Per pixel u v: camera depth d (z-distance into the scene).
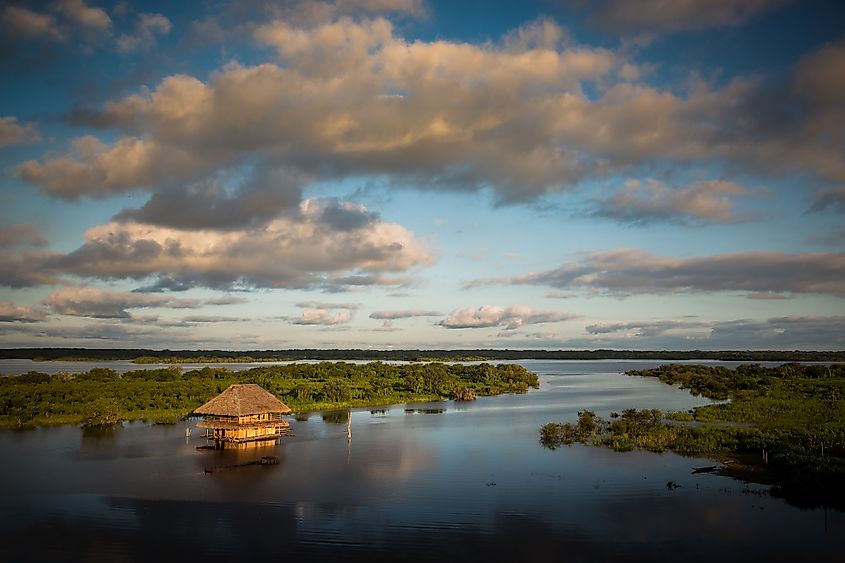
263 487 44.84
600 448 59.78
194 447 61.44
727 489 43.66
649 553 31.83
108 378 124.12
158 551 32.03
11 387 98.75
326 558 31.05
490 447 60.97
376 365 166.38
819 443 54.00
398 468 51.28
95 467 51.78
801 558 31.14
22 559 31.02
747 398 99.25
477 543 33.19
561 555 31.52
